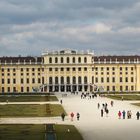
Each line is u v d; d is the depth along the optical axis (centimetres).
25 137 8200
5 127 9856
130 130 9431
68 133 8894
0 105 17375
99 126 10288
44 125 10331
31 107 16150
